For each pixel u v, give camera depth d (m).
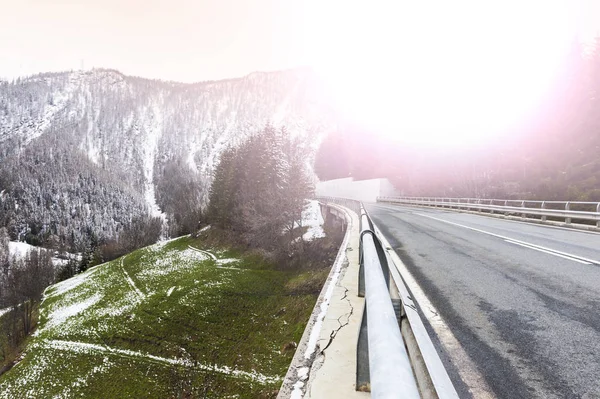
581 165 33.09
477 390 2.37
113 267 54.66
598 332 3.29
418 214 22.59
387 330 1.00
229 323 26.44
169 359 23.86
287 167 45.44
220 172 62.50
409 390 0.60
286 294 28.91
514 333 3.34
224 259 44.22
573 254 7.21
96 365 24.80
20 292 44.28
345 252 6.65
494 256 7.36
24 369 26.23
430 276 5.80
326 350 2.26
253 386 19.17
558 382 2.45
